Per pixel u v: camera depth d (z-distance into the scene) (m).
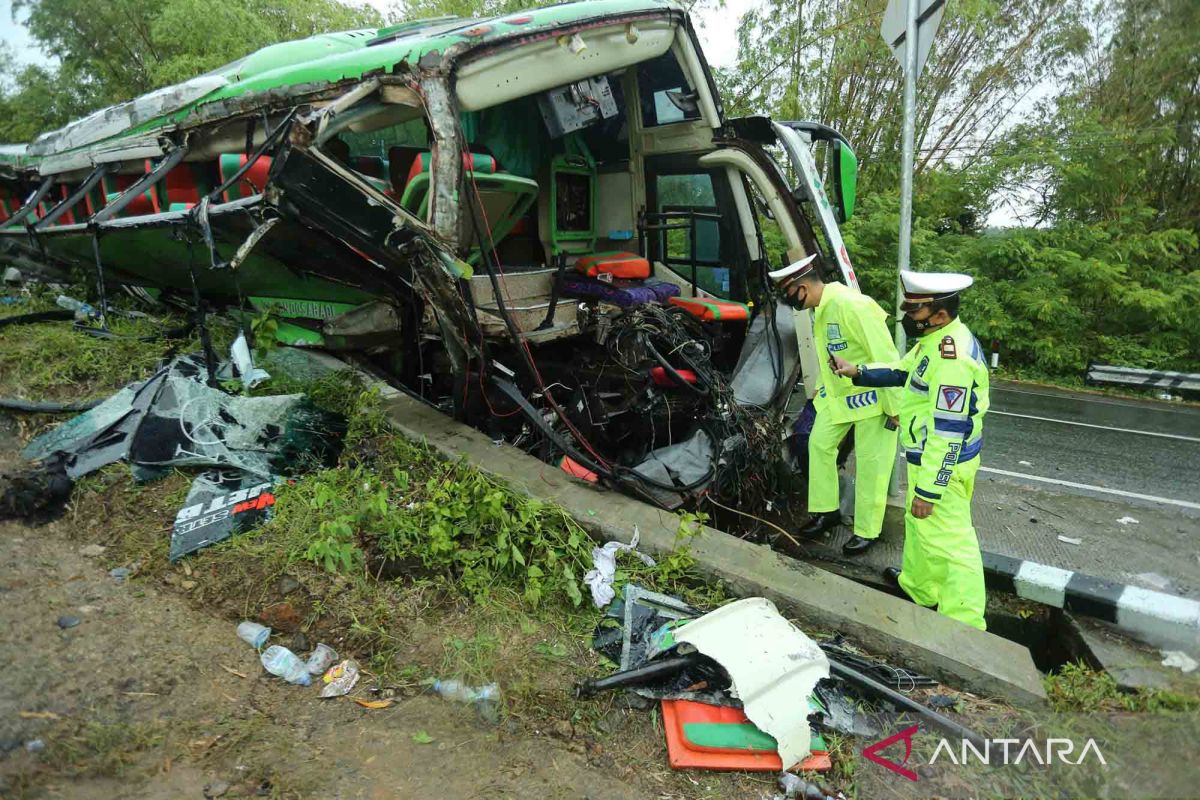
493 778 2.23
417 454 3.76
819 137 5.08
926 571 3.68
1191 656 3.17
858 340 4.12
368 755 2.26
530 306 4.32
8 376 4.34
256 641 2.67
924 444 3.52
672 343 4.50
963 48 13.07
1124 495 5.64
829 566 4.27
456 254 3.43
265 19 12.53
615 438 4.77
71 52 13.12
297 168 3.16
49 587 2.82
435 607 2.95
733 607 2.90
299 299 4.89
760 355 5.12
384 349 4.97
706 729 2.47
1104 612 3.51
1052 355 11.10
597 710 2.56
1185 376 9.98
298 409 3.92
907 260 4.70
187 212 3.58
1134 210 12.23
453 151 3.34
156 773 2.09
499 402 4.37
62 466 3.43
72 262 6.13
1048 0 12.68
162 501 3.35
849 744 2.55
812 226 5.14
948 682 2.91
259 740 2.26
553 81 3.79
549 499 3.50
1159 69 12.23
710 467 4.13
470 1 12.95
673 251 5.82
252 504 3.29
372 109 3.47
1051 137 12.64
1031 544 4.58
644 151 5.36
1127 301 10.95
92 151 5.52
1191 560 4.39
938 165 13.51
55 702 2.28
